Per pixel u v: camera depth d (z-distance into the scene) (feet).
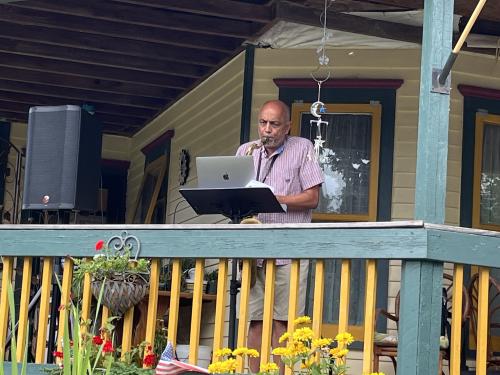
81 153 26.91
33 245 20.25
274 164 21.98
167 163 37.73
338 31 30.58
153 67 34.27
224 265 18.86
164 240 19.27
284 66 31.42
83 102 38.91
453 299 17.75
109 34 31.42
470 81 31.22
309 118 31.17
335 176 30.83
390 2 28.45
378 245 17.65
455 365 17.62
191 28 30.42
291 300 18.21
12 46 33.35
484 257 17.72
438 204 18.10
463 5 28.25
